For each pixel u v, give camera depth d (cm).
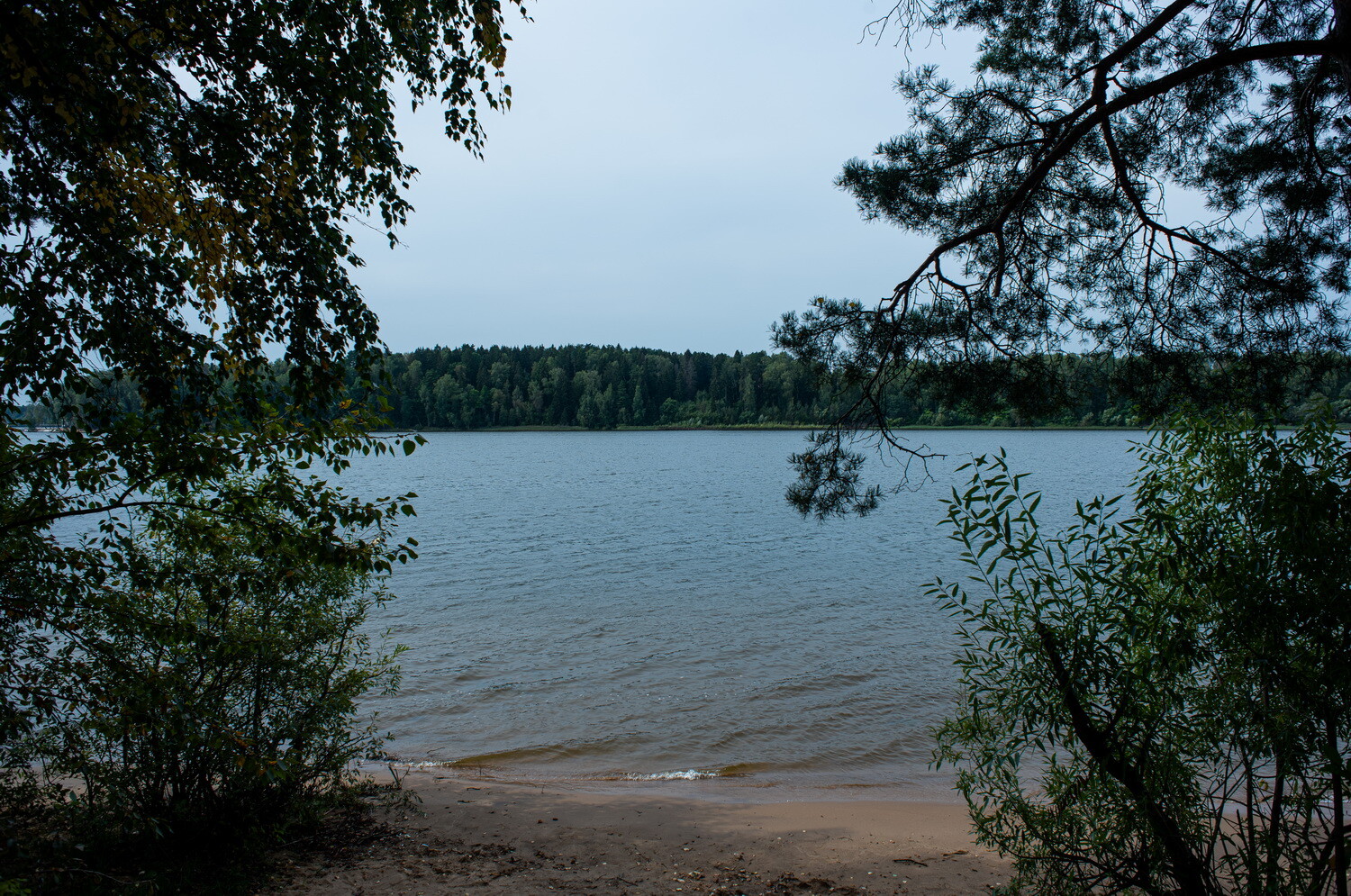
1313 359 574
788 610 1744
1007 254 627
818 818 777
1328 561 315
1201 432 362
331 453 455
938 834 732
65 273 441
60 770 538
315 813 651
